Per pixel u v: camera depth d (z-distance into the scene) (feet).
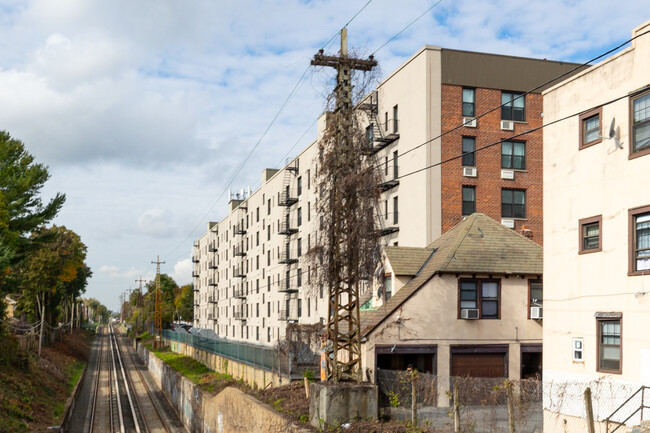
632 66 56.70
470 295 84.23
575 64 132.57
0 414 88.48
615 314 57.16
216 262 330.95
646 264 54.54
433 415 64.95
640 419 52.49
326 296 159.02
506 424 61.26
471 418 61.62
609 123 59.00
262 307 228.63
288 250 196.03
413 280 86.69
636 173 55.88
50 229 224.74
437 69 121.49
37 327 213.25
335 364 69.05
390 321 80.23
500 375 83.87
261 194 234.79
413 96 123.95
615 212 58.03
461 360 82.53
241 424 81.41
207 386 116.78
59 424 103.65
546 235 67.10
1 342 131.13
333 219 71.56
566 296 63.72
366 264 70.18
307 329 95.04
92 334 468.75
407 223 124.06
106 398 159.22
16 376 123.75
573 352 62.34
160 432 119.96
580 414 59.77
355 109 73.00
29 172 154.61
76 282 329.93
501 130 125.08
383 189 131.75
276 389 85.71
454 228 94.89
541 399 72.13
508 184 124.26
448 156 120.37
